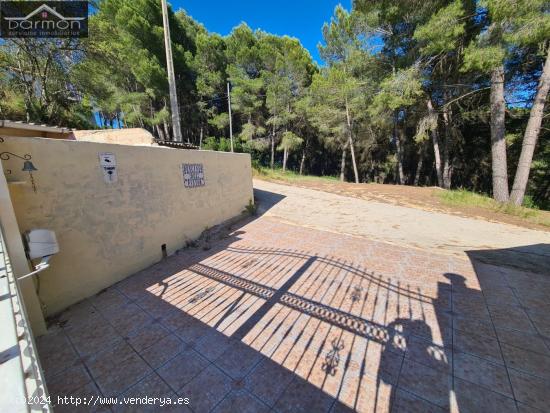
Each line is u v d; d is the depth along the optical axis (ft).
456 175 56.75
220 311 8.89
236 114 61.62
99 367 6.57
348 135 51.47
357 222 20.02
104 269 10.53
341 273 11.53
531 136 24.64
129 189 11.55
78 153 9.43
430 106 36.14
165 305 9.32
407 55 33.30
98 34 30.71
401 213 22.81
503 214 22.80
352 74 42.75
